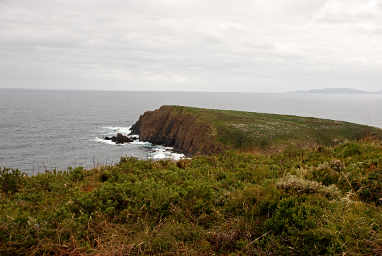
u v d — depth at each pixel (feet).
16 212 17.98
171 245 14.57
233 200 19.70
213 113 232.53
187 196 20.65
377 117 459.73
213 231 16.03
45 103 640.58
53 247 14.01
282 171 29.55
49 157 151.23
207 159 37.22
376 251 13.14
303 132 181.27
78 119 342.03
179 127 212.02
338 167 26.55
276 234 15.44
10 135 220.43
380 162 25.41
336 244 13.44
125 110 503.61
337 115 495.41
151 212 18.44
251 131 179.01
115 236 15.20
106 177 28.96
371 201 19.52
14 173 27.27
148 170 30.66
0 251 13.42
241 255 13.99
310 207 16.61
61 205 19.66
